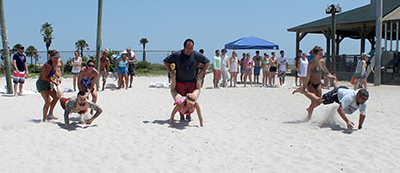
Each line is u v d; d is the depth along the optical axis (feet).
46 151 16.57
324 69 23.30
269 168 14.21
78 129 20.98
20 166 14.49
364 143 17.57
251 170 14.05
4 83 57.82
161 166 14.57
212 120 23.85
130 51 46.29
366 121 22.79
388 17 58.08
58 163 14.93
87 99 22.07
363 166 14.25
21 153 16.26
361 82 40.93
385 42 61.26
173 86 23.49
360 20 66.69
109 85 46.01
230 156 15.84
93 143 17.95
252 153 16.22
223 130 20.68
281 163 14.80
